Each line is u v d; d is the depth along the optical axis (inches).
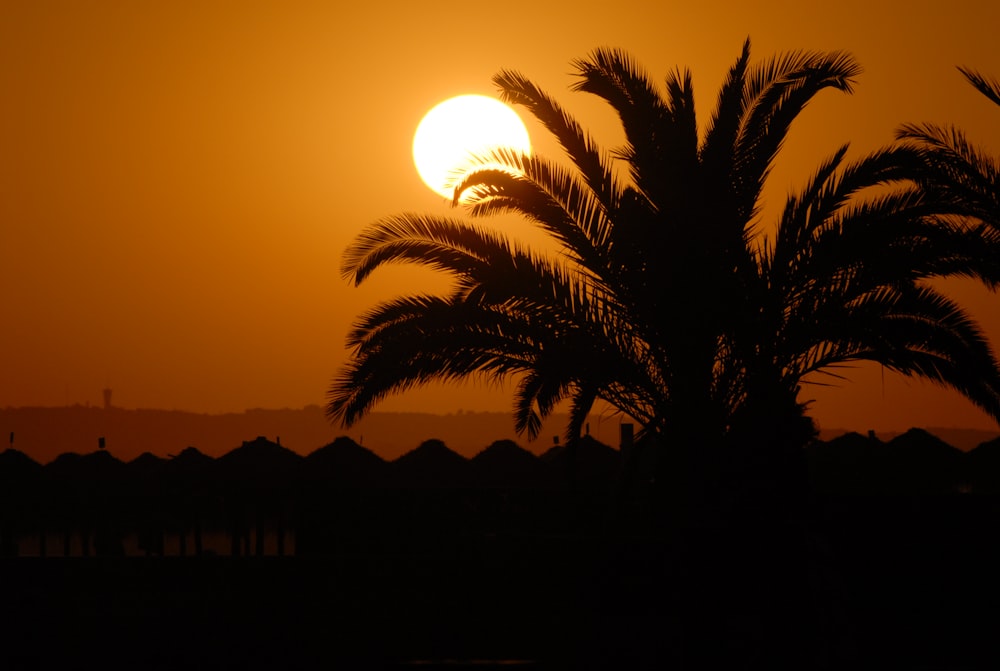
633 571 1397.6
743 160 1381.6
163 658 1280.8
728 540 1029.2
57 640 1370.6
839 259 1280.8
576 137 1408.7
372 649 1322.6
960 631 1248.2
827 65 1371.8
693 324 1312.7
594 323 1352.1
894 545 1338.6
